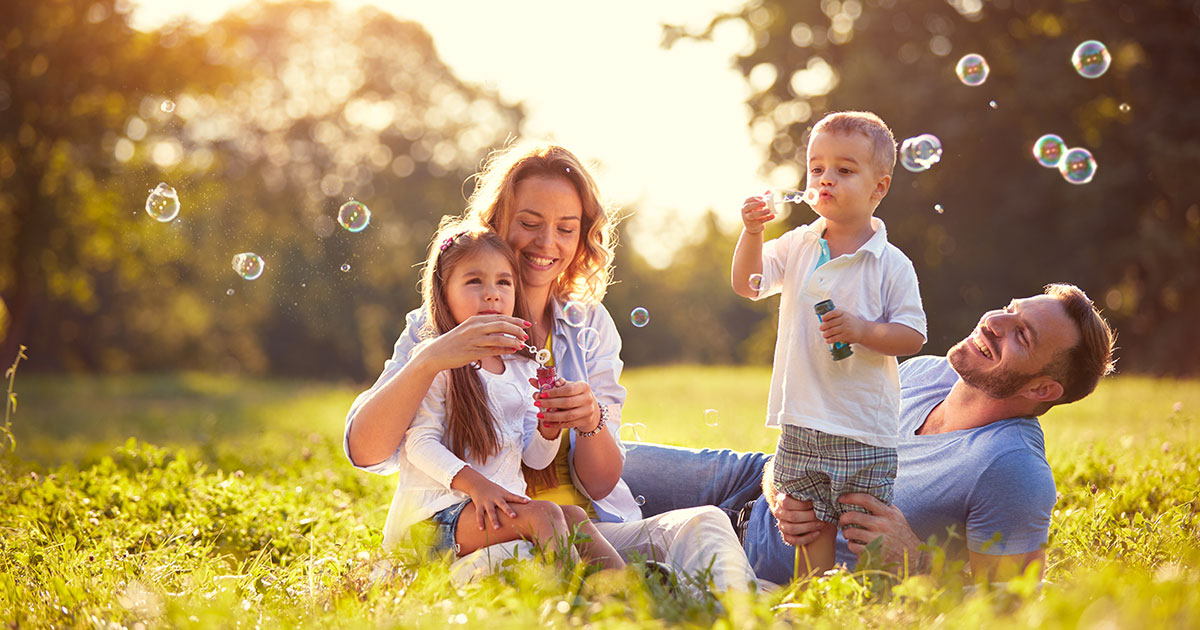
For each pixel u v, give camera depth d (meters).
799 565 3.37
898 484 3.42
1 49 25.23
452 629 2.38
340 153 44.53
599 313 3.92
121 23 26.08
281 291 40.69
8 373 5.14
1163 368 21.64
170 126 28.36
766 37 25.03
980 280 23.44
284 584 3.14
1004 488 3.19
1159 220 21.56
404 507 3.21
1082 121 22.72
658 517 3.23
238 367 42.22
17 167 25.39
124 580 3.22
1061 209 22.47
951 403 3.53
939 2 23.39
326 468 5.89
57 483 4.86
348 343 42.28
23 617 2.85
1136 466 4.98
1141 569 2.97
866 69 22.44
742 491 3.88
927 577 2.77
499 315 3.12
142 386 24.84
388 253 44.28
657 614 2.51
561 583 2.72
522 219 3.64
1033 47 22.36
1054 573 3.28
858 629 2.44
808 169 3.44
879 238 3.36
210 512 4.28
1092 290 22.19
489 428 3.20
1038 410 3.41
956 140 21.97
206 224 37.66
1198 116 20.67
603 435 3.43
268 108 42.31
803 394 3.31
